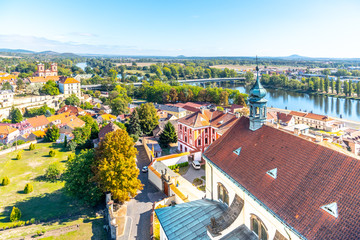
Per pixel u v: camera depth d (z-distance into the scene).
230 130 42.75
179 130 91.25
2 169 73.75
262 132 36.50
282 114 139.88
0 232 44.31
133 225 46.91
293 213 24.44
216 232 30.30
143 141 98.56
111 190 50.12
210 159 39.88
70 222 47.91
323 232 21.47
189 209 38.19
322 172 25.36
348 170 23.70
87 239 42.75
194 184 64.50
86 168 52.75
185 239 32.94
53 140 102.06
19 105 162.00
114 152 50.97
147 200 55.94
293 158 29.03
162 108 164.50
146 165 76.94
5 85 175.00
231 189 34.84
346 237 20.05
